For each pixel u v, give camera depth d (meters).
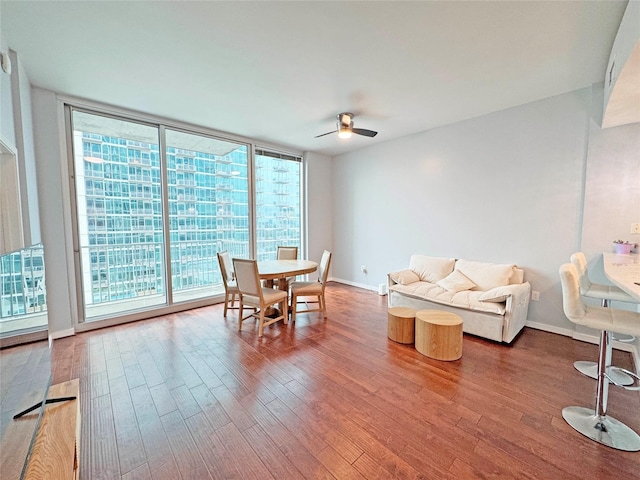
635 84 1.82
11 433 1.10
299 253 5.47
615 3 1.61
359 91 2.79
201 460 1.41
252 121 3.65
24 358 1.27
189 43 2.03
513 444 1.50
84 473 1.33
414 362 2.41
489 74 2.47
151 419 1.71
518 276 3.15
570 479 1.29
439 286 3.41
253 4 1.65
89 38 1.97
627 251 2.42
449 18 1.76
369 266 5.07
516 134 3.20
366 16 1.75
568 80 2.58
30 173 2.49
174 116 3.47
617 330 1.44
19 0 1.59
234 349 2.65
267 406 1.83
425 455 1.43
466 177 3.66
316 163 5.39
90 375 2.19
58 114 2.84
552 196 2.98
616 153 2.55
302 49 2.10
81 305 3.10
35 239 2.57
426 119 3.60
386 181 4.68
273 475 1.32
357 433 1.59
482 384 2.06
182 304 3.78
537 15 1.72
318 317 3.59
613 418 1.67
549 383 2.07
